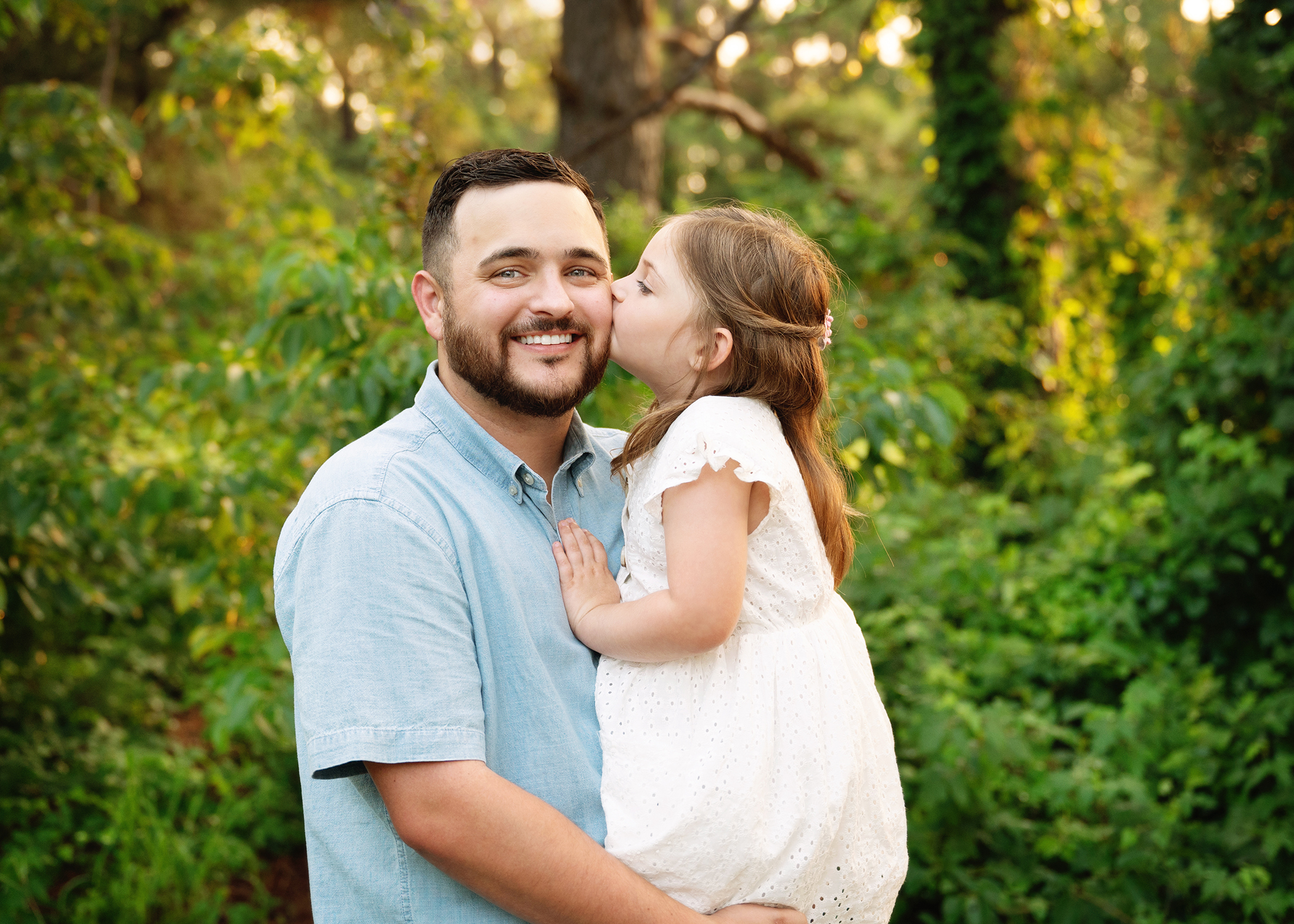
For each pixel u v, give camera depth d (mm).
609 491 1594
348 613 1179
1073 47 5770
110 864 3389
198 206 8805
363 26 5117
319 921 1290
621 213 5629
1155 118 4188
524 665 1279
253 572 2695
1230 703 3768
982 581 4293
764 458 1354
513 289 1354
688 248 1458
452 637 1206
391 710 1146
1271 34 3805
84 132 3500
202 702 4465
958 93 6406
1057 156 6027
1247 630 4059
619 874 1182
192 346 3600
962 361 4570
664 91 6340
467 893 1230
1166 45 4082
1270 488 3697
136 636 4590
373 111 3016
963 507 5008
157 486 2619
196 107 3893
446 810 1131
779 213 1683
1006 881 2951
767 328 1437
